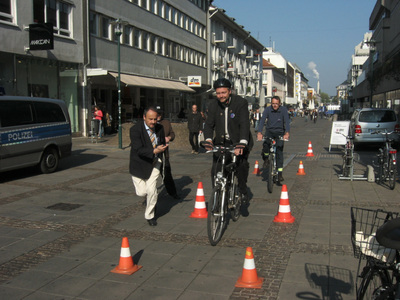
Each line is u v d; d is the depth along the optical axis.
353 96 73.12
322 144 19.23
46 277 4.12
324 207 6.77
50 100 10.76
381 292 2.54
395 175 8.07
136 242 5.16
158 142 5.95
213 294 3.69
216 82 5.20
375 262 2.61
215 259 4.53
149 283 3.95
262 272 4.13
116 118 26.12
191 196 7.82
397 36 32.50
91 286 3.90
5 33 16.06
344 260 4.40
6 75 16.39
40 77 18.58
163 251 4.82
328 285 3.79
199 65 41.75
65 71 20.23
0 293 3.77
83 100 21.36
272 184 7.98
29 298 3.67
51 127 10.48
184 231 5.60
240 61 59.41
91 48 22.22
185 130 18.28
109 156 14.05
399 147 15.73
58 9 19.45
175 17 35.16
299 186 8.60
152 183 5.71
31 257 4.69
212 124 5.43
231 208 5.59
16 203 7.28
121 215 6.48
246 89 61.44
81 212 6.66
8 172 10.66
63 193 8.16
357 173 10.20
